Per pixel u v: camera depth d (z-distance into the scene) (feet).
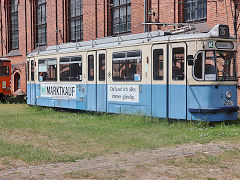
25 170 23.16
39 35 98.27
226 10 51.39
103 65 50.85
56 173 22.34
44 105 63.57
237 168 23.47
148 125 41.50
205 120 39.47
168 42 41.96
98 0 77.30
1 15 110.93
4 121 47.37
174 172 22.53
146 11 65.16
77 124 44.24
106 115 50.19
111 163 24.89
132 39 47.34
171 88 41.73
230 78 41.06
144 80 44.73
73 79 56.34
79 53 54.95
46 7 94.58
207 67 39.78
